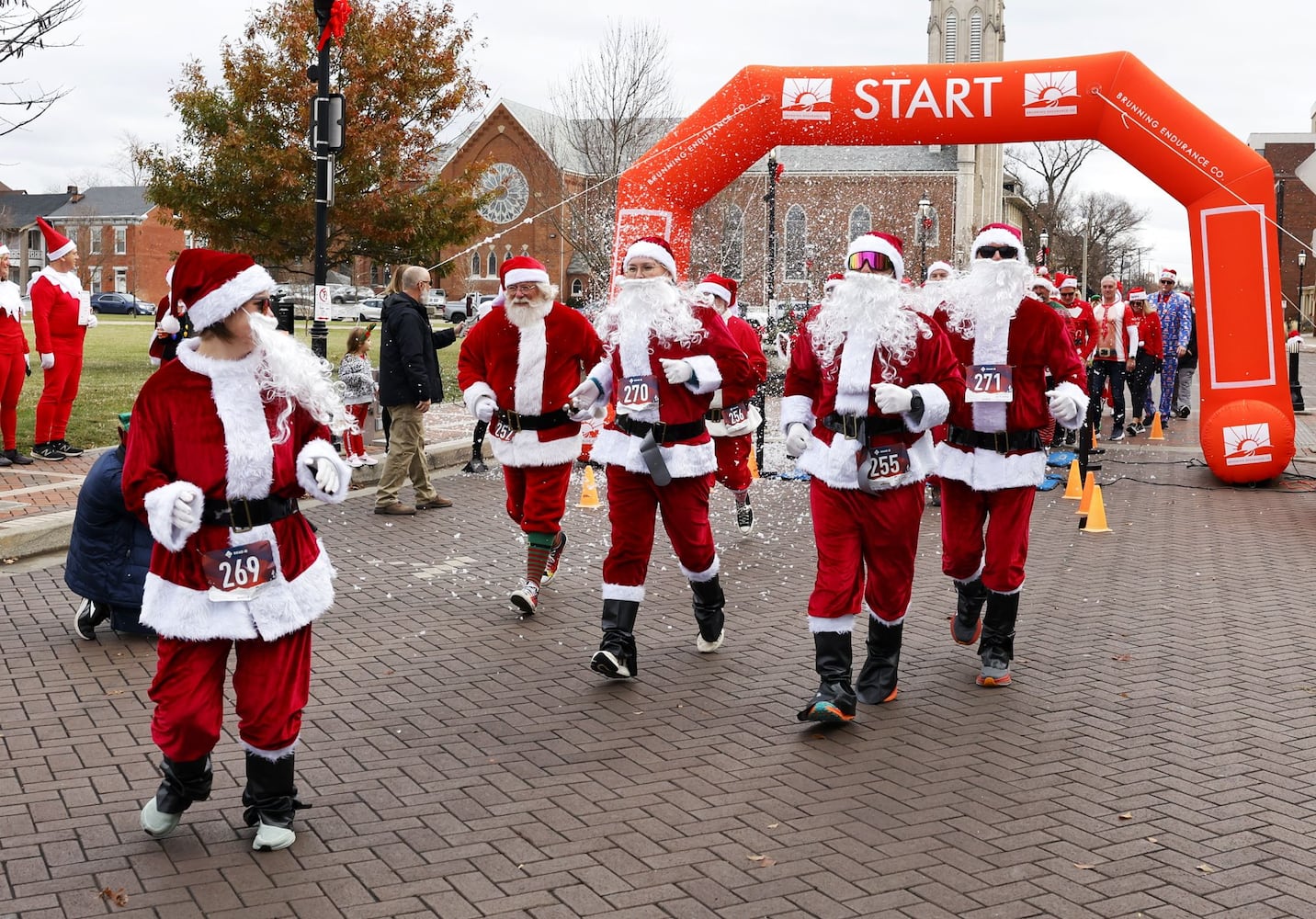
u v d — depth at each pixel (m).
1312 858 4.59
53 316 13.24
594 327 8.48
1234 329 13.97
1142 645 7.58
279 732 4.52
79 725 5.80
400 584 8.95
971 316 6.80
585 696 6.48
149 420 4.41
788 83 14.44
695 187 14.96
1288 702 6.47
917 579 9.40
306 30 25.44
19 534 9.20
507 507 8.93
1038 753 5.71
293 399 4.57
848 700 5.97
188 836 4.67
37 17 10.76
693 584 7.23
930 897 4.26
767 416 21.20
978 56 76.69
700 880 4.36
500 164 70.31
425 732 5.88
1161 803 5.11
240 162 25.61
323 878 4.34
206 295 4.36
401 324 11.53
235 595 4.40
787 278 42.66
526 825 4.81
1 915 4.02
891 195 58.97
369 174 26.14
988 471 6.77
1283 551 10.54
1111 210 74.62
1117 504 13.15
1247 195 13.65
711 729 6.00
